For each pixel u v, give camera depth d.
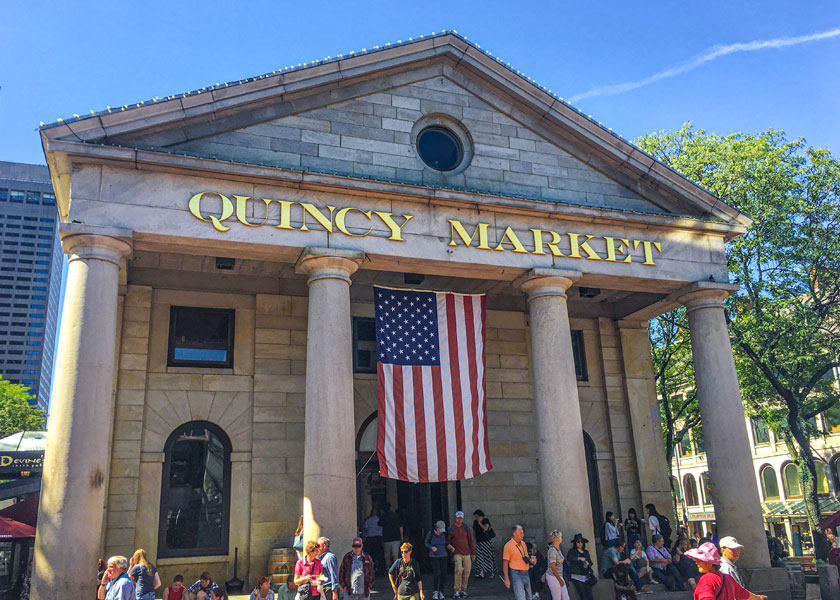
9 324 140.00
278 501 18.08
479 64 18.36
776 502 52.56
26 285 142.50
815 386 36.03
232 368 18.88
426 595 15.88
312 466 14.27
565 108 18.70
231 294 19.39
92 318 13.46
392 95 17.66
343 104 17.08
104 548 16.42
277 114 16.31
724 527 17.64
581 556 15.12
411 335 16.92
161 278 18.84
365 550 18.97
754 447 55.25
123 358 17.91
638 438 22.17
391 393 16.33
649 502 21.64
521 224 17.62
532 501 20.64
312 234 15.57
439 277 19.98
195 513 17.69
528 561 14.22
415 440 16.23
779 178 30.47
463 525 15.75
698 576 17.17
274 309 19.53
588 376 22.59
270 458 18.34
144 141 14.98
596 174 19.23
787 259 30.08
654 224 18.88
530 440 21.19
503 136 18.52
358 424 19.84
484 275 17.56
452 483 20.17
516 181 18.23
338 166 16.55
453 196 16.73
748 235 30.69
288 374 19.14
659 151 34.44
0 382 72.94
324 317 15.20
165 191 14.68
